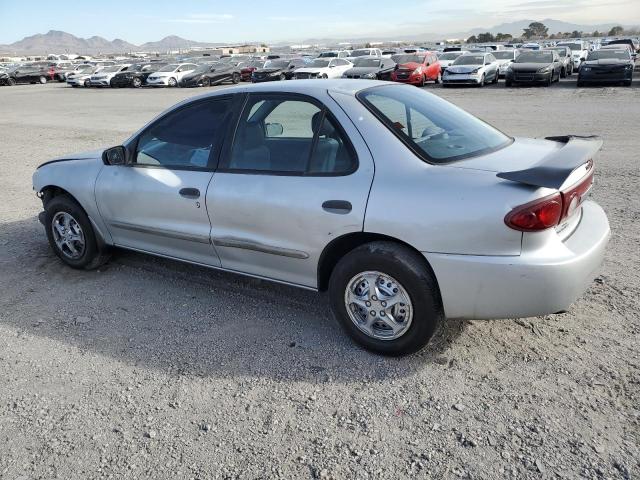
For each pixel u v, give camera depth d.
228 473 2.61
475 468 2.56
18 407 3.16
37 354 3.71
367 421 2.91
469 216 2.99
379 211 3.21
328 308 4.17
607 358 3.34
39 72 46.19
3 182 9.17
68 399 3.21
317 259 3.56
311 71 29.50
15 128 16.45
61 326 4.07
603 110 14.38
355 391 3.17
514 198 2.94
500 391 3.09
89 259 4.98
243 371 3.41
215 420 2.98
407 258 3.19
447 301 3.16
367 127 3.39
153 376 3.40
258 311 4.18
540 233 2.94
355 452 2.70
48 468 2.69
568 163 2.97
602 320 3.77
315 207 3.44
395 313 3.35
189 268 5.04
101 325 4.07
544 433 2.75
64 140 13.66
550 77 22.80
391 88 3.93
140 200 4.39
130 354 3.66
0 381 3.41
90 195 4.72
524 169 3.12
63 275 5.04
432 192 3.10
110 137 13.84
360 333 3.51
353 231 3.32
